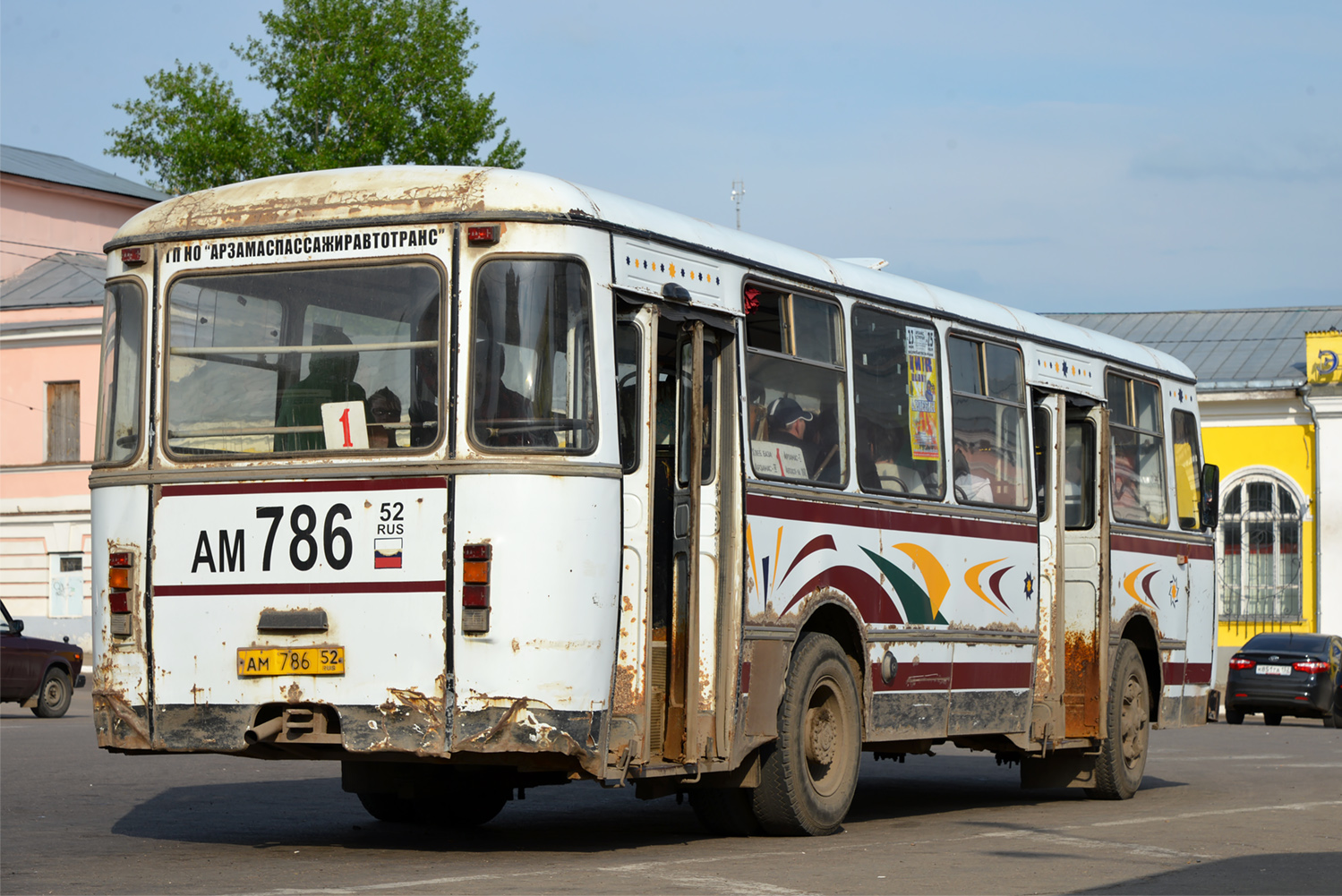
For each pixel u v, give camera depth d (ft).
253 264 33.53
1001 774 63.98
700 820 39.63
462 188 32.58
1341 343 138.21
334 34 161.48
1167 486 57.82
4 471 144.97
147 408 33.91
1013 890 31.07
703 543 35.70
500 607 31.24
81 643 142.00
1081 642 51.80
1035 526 49.08
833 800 39.73
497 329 31.96
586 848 36.81
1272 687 108.37
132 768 56.80
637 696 33.27
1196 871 34.27
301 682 32.09
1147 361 57.57
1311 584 139.54
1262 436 142.10
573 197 32.68
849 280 41.83
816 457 39.55
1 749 64.64
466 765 37.55
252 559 32.65
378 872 31.94
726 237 37.45
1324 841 39.83
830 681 39.68
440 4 165.37
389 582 31.76
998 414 47.88
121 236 34.78
